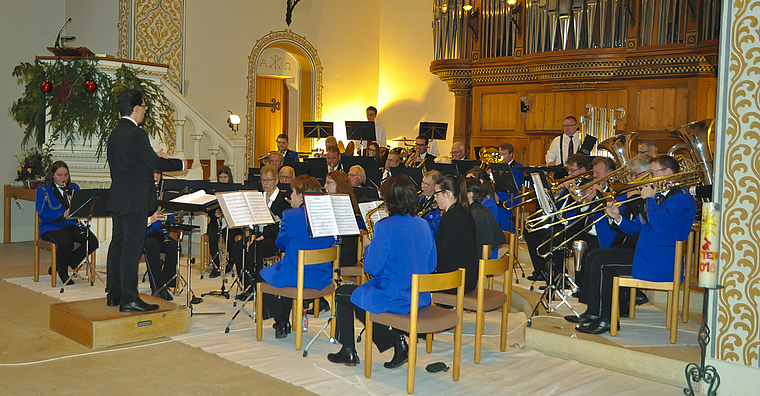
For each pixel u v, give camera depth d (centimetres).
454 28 1151
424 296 382
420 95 1312
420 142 927
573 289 518
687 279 479
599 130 970
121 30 1013
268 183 589
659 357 380
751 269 338
